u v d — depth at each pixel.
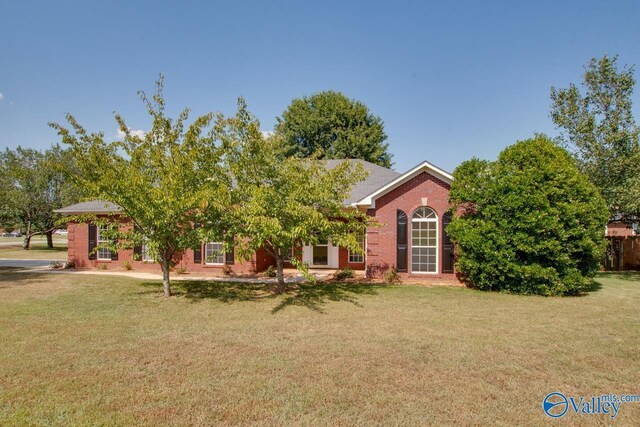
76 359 6.36
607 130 18.94
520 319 9.24
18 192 33.66
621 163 17.70
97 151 10.86
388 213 15.41
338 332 8.05
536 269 12.25
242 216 10.49
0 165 34.09
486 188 13.28
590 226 12.39
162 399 4.95
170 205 10.70
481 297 12.12
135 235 11.77
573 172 12.64
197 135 11.33
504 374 5.86
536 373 5.91
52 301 11.12
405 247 15.23
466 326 8.57
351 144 36.72
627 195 16.23
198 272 18.05
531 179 12.41
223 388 5.28
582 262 12.87
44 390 5.18
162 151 11.41
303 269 10.79
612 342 7.44
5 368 5.94
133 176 10.55
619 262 20.52
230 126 11.57
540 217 12.08
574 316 9.57
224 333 7.95
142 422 4.38
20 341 7.29
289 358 6.46
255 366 6.09
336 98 38.28
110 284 14.37
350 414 4.60
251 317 9.38
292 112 39.09
